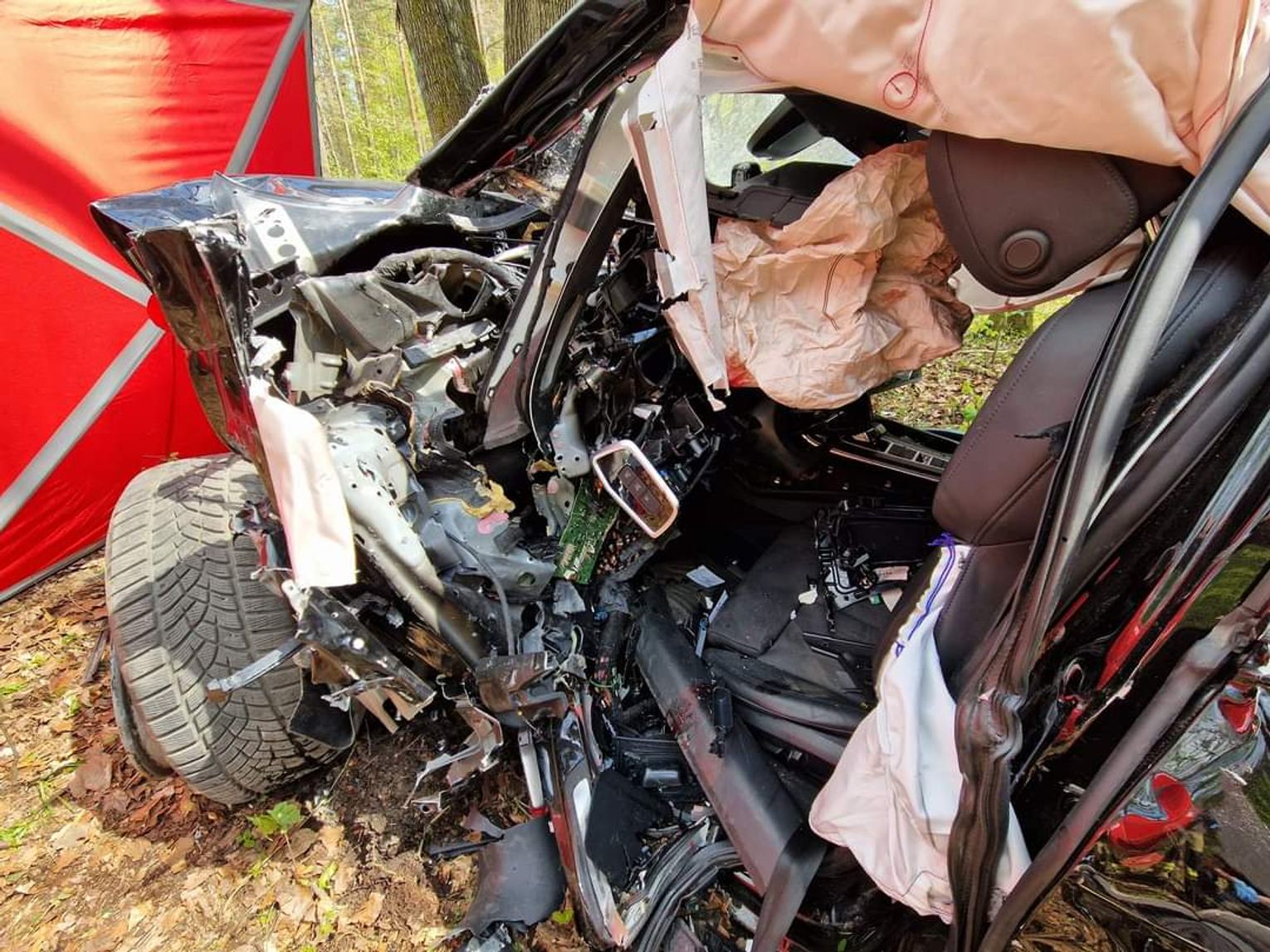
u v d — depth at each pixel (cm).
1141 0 75
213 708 179
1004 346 411
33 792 210
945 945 117
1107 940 96
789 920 123
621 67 130
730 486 226
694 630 182
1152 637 87
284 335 158
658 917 141
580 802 151
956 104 90
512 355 160
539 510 179
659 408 162
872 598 178
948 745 103
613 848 147
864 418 214
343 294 154
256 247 151
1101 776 89
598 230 139
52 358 308
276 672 183
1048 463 98
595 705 167
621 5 121
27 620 290
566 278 145
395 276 164
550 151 177
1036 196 94
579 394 165
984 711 92
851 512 200
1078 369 97
